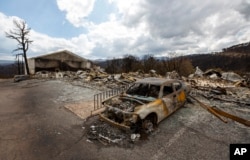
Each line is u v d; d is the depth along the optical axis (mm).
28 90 14281
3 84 20922
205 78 20797
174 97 6379
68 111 7637
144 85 6406
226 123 5809
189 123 5840
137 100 5652
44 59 34281
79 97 10484
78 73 25297
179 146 4379
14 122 6305
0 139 4906
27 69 35125
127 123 4945
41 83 18906
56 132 5363
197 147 4324
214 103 8211
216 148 4266
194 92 10336
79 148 4375
